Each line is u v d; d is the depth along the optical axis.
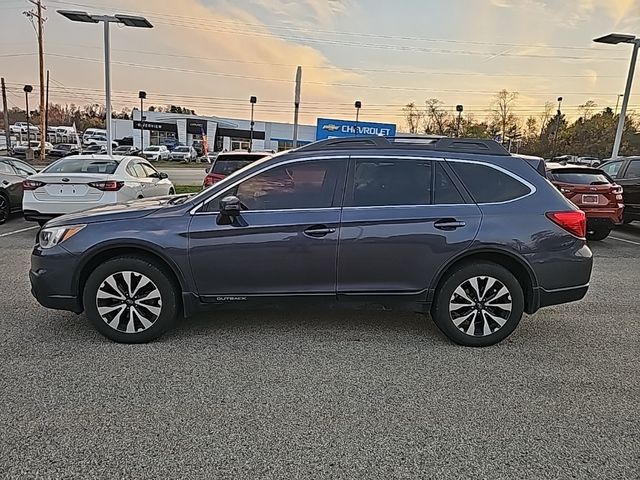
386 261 4.04
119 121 62.06
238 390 3.29
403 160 4.14
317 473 2.46
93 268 4.06
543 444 2.75
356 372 3.61
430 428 2.89
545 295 4.14
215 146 62.31
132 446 2.65
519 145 70.19
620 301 5.66
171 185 11.20
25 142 60.25
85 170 8.72
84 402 3.09
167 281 4.01
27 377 3.41
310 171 4.10
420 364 3.78
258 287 4.05
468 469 2.52
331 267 4.03
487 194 4.14
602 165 12.14
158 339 4.13
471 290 4.12
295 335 4.30
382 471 2.49
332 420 2.95
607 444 2.76
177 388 3.30
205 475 2.43
